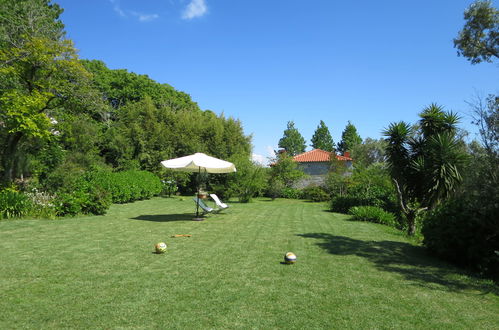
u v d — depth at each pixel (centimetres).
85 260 580
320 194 2380
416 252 759
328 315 381
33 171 1568
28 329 326
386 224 1232
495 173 720
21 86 1534
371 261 646
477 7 1306
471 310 416
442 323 371
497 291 497
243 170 2167
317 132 6631
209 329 336
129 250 665
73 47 1606
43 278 478
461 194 843
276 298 427
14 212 1005
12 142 1502
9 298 402
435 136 957
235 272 533
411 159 1007
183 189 2573
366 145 4166
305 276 526
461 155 858
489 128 784
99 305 388
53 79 1662
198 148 2575
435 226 734
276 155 2894
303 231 974
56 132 1809
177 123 2661
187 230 931
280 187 2555
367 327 354
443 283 527
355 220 1296
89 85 1823
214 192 2278
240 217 1280
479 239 637
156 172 2358
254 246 738
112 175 1658
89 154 2130
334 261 631
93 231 862
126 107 2777
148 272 521
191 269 543
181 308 386
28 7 1642
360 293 459
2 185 1295
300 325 352
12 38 1509
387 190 1527
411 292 474
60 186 1425
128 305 390
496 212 661
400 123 1020
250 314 375
